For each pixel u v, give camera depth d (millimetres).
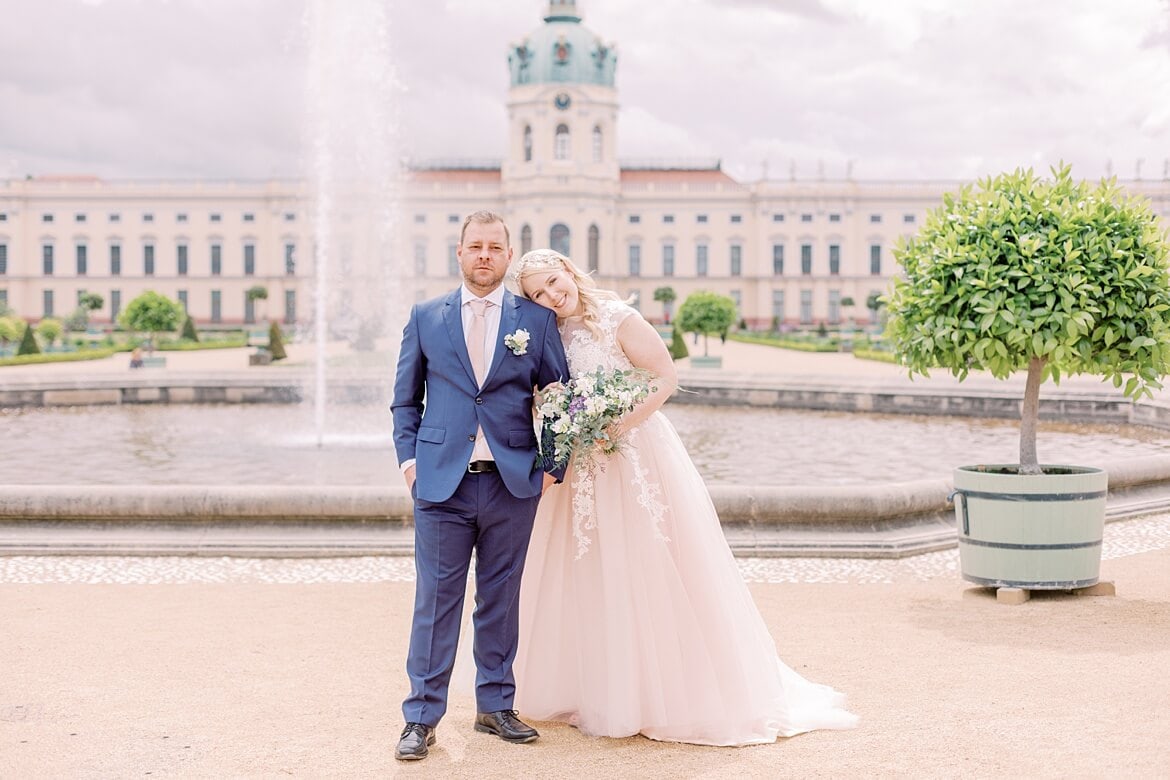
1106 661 4828
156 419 19141
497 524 3916
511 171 71812
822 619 5750
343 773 3617
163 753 3777
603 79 72000
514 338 3863
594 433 3928
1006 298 6094
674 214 74688
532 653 4215
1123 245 6055
